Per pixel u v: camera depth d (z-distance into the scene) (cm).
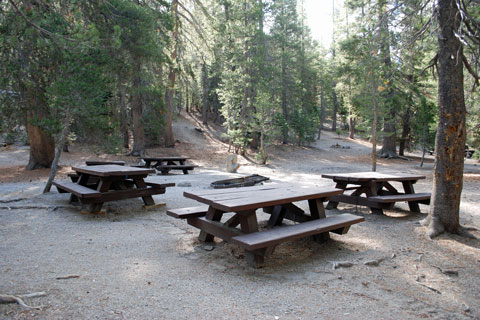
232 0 2378
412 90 2070
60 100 878
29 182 1264
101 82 948
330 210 791
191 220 524
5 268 379
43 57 971
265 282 373
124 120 2122
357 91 2020
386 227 626
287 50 3416
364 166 2208
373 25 750
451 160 566
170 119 2702
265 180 1256
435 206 583
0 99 1062
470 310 329
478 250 504
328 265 432
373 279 395
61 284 340
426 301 346
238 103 2509
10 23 895
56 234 542
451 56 538
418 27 682
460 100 561
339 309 315
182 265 417
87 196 655
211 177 1419
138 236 542
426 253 490
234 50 2380
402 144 2856
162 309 297
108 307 295
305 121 3158
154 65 2019
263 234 417
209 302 317
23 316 269
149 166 1652
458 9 553
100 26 1339
